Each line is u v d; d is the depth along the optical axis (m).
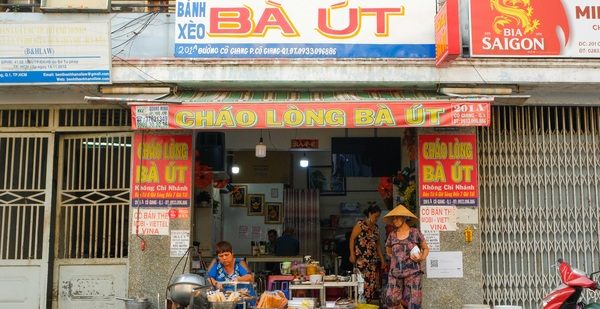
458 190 8.37
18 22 8.07
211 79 8.14
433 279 8.27
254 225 13.71
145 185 8.44
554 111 8.76
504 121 8.66
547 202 8.55
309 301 7.14
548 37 8.04
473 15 8.03
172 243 8.34
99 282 8.61
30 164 8.76
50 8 8.38
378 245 9.76
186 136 8.49
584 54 8.02
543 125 8.67
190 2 8.30
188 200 8.39
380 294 9.58
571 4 8.08
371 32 8.23
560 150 8.65
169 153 8.48
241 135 11.70
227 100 7.64
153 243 8.35
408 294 7.86
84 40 8.08
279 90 8.57
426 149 8.42
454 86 8.27
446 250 8.29
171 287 7.00
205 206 11.44
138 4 8.52
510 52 8.00
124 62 8.16
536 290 8.43
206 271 8.47
